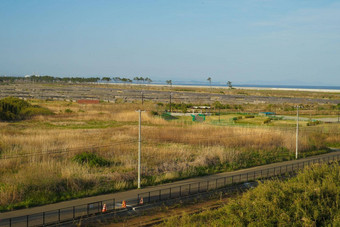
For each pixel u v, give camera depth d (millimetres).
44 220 23672
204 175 38781
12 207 26359
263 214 17156
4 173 33031
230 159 44625
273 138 57188
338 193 18797
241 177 38062
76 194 29844
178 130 62312
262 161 45906
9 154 39531
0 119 74875
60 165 35906
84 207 27047
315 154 53281
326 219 17172
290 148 53656
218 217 22453
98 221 24422
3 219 24125
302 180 21656
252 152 49531
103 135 57219
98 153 43688
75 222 23969
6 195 27484
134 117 82250
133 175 35438
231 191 32781
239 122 79000
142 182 34156
